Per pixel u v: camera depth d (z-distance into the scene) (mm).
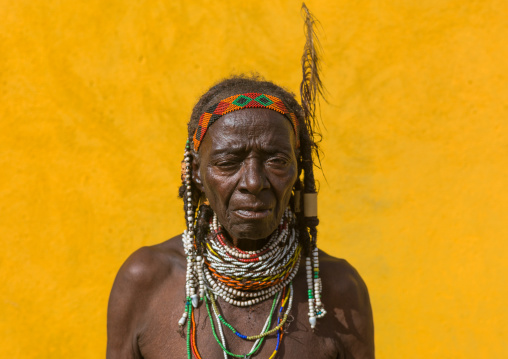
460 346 5219
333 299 2729
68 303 5297
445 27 5266
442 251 5262
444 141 5281
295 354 2623
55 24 5309
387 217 5293
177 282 2727
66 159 5328
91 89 5324
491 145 5258
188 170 2689
